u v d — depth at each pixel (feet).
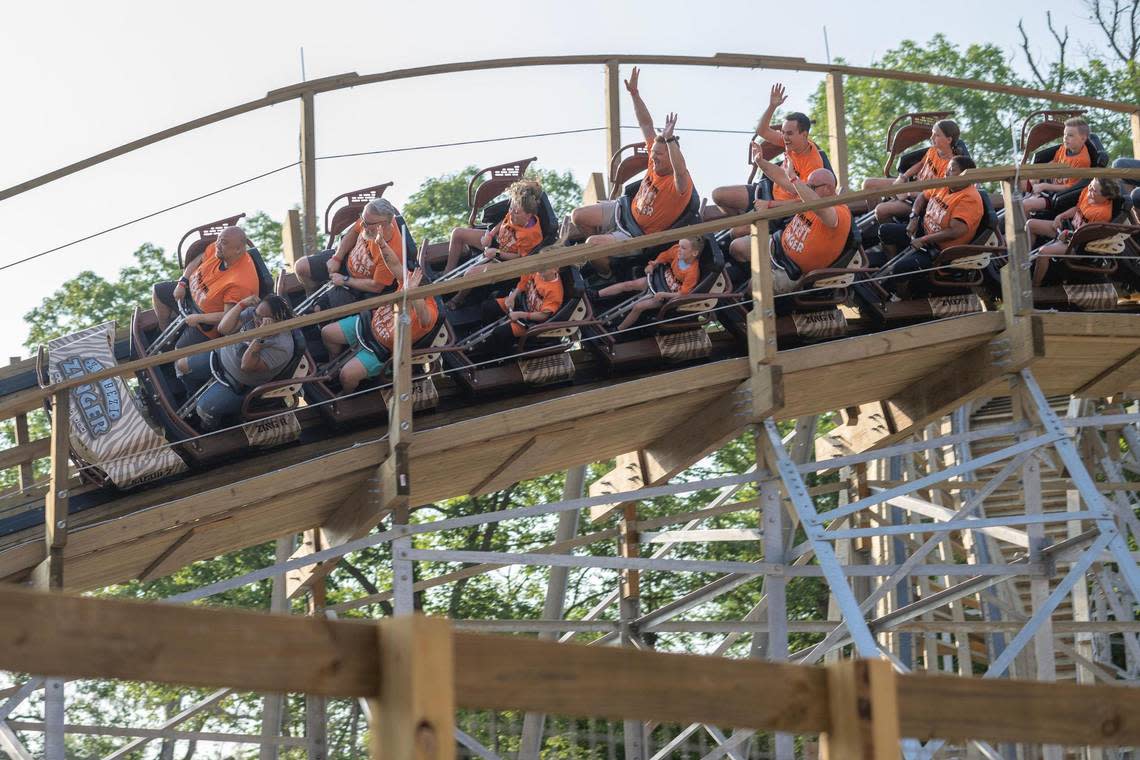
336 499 73.36
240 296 71.00
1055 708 30.50
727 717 27.27
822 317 77.87
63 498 62.03
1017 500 123.24
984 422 130.62
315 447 69.46
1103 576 120.78
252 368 67.26
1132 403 135.64
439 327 71.31
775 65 109.09
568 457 80.84
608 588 201.87
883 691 28.30
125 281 211.82
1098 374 90.38
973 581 85.15
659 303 74.95
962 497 122.93
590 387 74.69
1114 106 112.68
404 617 23.97
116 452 65.41
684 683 26.78
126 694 142.41
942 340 78.07
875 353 76.43
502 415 69.41
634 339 77.87
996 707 29.99
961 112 278.46
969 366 81.92
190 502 64.18
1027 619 87.92
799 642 196.95
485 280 67.82
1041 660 82.38
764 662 28.02
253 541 76.74
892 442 92.32
